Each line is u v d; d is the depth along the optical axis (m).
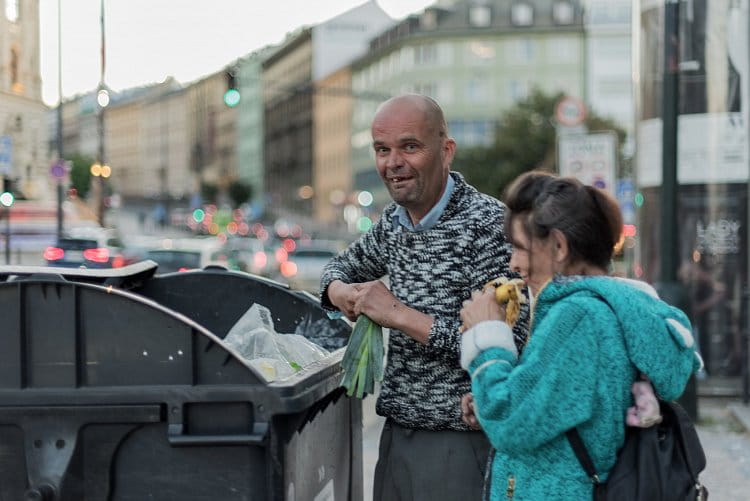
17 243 25.69
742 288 10.69
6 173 22.17
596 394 2.51
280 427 2.84
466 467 3.29
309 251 33.00
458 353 3.16
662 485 2.49
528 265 2.70
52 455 2.87
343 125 99.56
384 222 3.49
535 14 84.12
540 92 61.44
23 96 27.33
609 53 83.94
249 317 3.69
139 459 2.88
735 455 7.69
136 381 2.87
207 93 141.75
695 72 10.77
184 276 4.40
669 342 2.54
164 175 147.75
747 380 9.77
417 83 84.38
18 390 2.88
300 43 113.19
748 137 10.68
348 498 3.81
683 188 10.82
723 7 10.66
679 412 2.62
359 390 3.26
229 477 2.86
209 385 2.85
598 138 12.50
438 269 3.27
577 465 2.55
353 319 3.37
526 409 2.50
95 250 18.02
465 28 83.81
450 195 3.31
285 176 120.12
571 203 2.65
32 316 2.90
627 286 2.62
